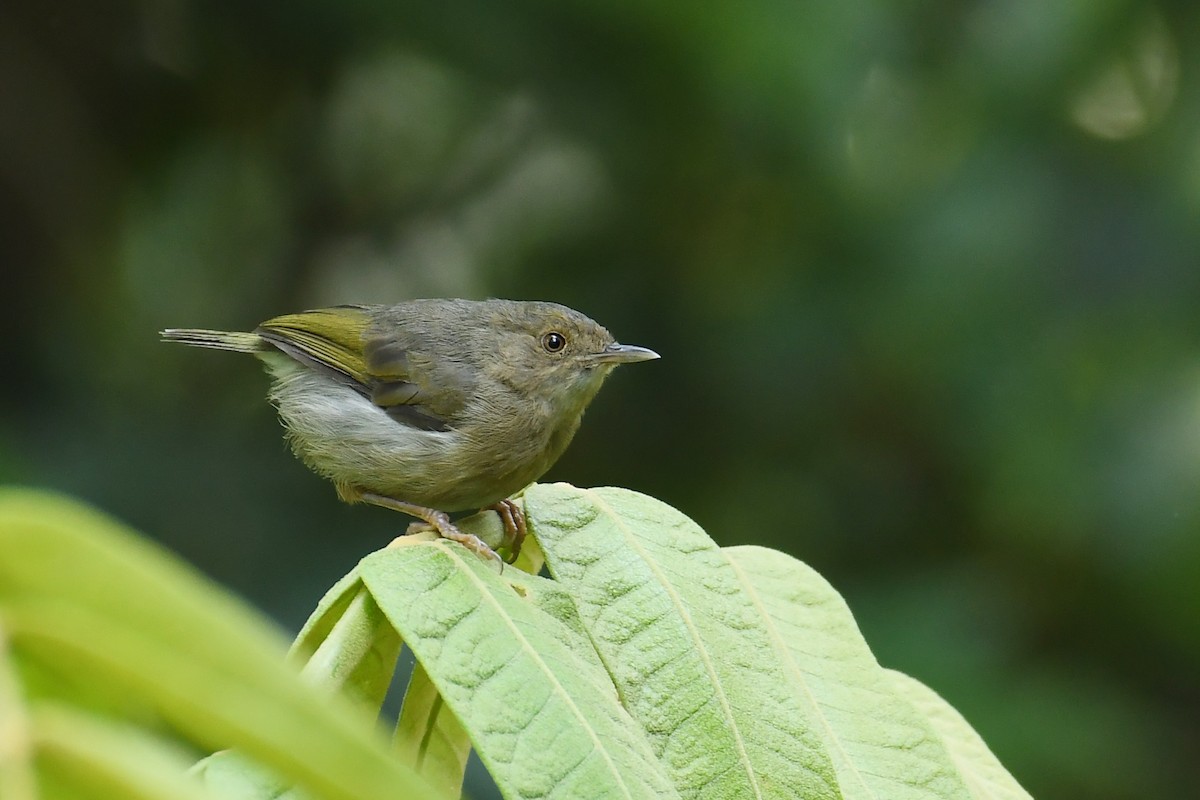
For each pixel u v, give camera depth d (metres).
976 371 12.32
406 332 8.34
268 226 14.38
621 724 3.56
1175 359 12.14
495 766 3.27
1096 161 12.49
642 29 12.20
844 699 4.19
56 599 1.64
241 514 12.02
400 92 14.05
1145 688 13.30
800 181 12.80
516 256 14.12
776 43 12.09
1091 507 12.13
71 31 13.26
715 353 13.30
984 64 12.59
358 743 1.70
